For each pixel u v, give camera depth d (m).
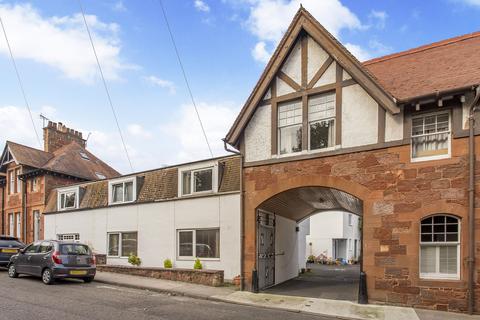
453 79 10.46
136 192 17.97
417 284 10.10
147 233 17.19
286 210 15.74
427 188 10.22
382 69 13.35
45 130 28.55
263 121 13.25
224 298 11.50
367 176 11.08
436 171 10.15
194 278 13.99
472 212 9.51
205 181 15.59
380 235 10.72
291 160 12.44
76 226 20.75
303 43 12.67
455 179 9.88
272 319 8.94
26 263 14.48
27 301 10.23
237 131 13.45
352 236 36.19
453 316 9.22
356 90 11.52
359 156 11.27
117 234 18.67
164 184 17.08
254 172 13.27
